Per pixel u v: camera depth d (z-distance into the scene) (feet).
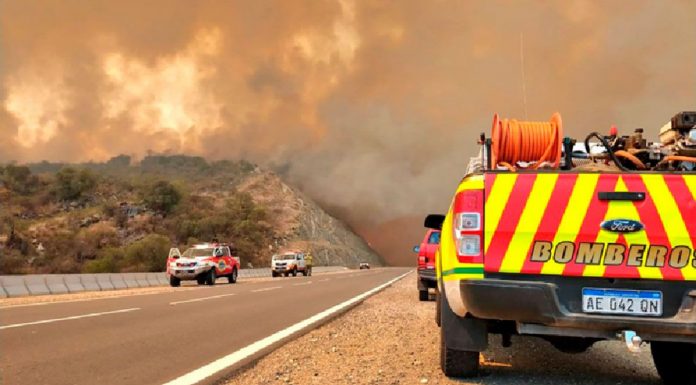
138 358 24.12
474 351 19.84
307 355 25.61
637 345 16.43
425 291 58.49
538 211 17.51
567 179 17.52
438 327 35.86
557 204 17.44
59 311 44.06
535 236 17.42
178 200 606.96
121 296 64.64
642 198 17.08
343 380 20.39
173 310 45.75
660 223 16.96
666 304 16.80
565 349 20.98
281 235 616.39
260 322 37.86
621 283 16.98
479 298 17.16
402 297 64.13
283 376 21.12
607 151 23.18
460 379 20.47
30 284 80.23
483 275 17.62
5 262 398.83
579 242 17.22
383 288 84.33
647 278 16.85
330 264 620.90
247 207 618.44
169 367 22.29
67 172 648.79
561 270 17.17
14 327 33.35
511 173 17.80
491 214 17.72
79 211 587.27
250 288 85.40
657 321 16.43
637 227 16.99
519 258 17.43
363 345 28.55
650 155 22.25
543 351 28.04
